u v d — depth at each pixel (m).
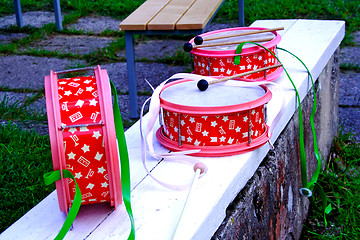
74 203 1.29
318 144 2.93
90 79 1.43
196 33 3.04
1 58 4.66
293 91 2.21
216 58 2.09
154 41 5.17
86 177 1.34
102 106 1.34
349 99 3.85
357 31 5.27
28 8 6.30
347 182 2.90
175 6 3.50
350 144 3.32
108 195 1.39
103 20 5.83
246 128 1.68
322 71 2.88
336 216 2.70
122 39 5.05
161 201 1.47
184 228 1.34
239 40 2.29
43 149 2.96
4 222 2.37
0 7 6.24
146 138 1.74
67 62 4.55
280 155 2.10
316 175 2.14
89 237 1.33
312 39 2.93
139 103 3.66
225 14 5.88
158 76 4.20
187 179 1.57
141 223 1.37
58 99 1.35
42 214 1.46
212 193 1.49
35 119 3.43
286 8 5.78
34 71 4.34
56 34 5.35
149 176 1.61
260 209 1.87
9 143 3.00
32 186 2.61
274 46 2.21
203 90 1.80
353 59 4.56
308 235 2.59
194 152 1.67
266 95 1.69
